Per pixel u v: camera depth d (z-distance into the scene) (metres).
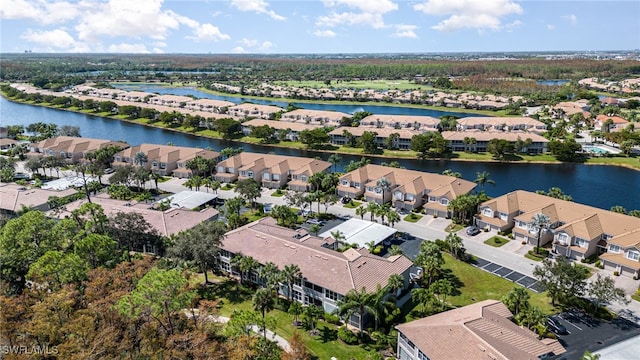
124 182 133.38
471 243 98.12
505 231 102.75
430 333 56.88
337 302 70.12
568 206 100.44
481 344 52.56
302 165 140.88
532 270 85.94
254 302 64.44
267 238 85.88
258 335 61.75
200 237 80.00
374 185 123.12
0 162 153.62
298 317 71.31
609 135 180.38
